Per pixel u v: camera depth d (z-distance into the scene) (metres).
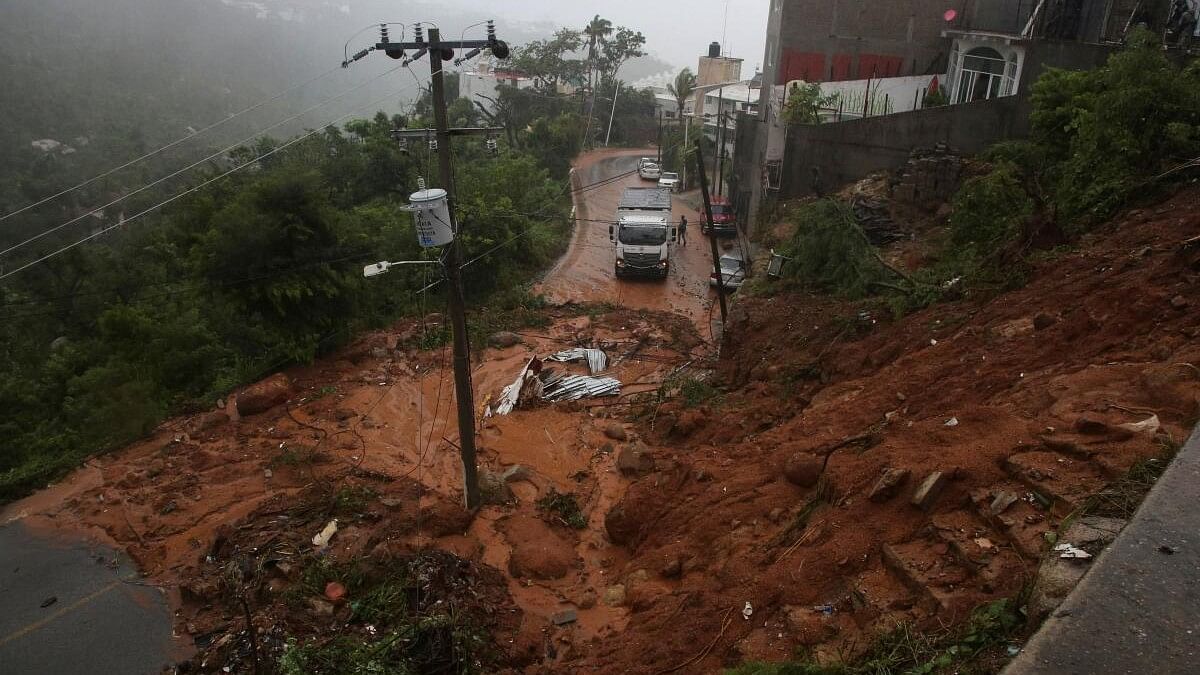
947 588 5.85
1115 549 4.77
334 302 18.81
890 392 10.57
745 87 62.00
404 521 11.07
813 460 9.16
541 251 31.73
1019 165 18.28
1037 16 25.30
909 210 22.36
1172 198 12.57
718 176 47.81
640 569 9.52
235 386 17.67
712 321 24.77
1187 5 21.61
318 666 7.43
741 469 10.33
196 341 18.81
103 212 52.34
